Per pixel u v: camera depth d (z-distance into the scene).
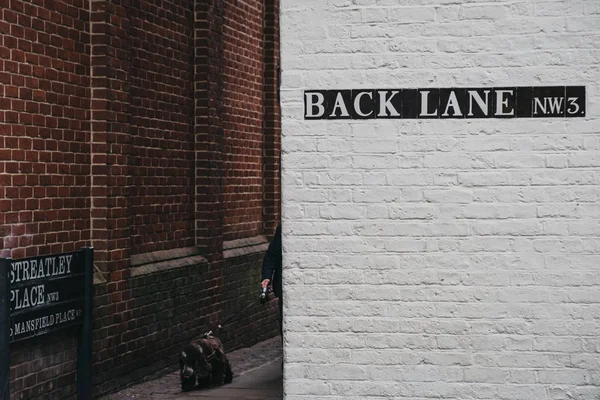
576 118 6.77
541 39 6.79
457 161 6.85
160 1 10.58
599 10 6.74
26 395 7.73
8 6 7.58
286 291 6.99
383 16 6.89
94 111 8.98
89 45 8.94
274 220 14.34
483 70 6.82
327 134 6.95
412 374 6.92
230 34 12.71
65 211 8.52
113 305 9.16
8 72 7.59
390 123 6.89
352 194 6.94
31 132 7.95
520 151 6.80
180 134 11.21
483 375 6.87
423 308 6.90
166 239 10.82
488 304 6.85
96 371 8.89
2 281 7.08
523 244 6.81
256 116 13.95
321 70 6.94
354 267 6.95
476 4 6.82
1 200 7.50
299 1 6.93
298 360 7.00
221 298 12.15
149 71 10.30
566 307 6.79
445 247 6.87
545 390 6.82
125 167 9.39
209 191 11.70
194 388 9.65
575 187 6.77
